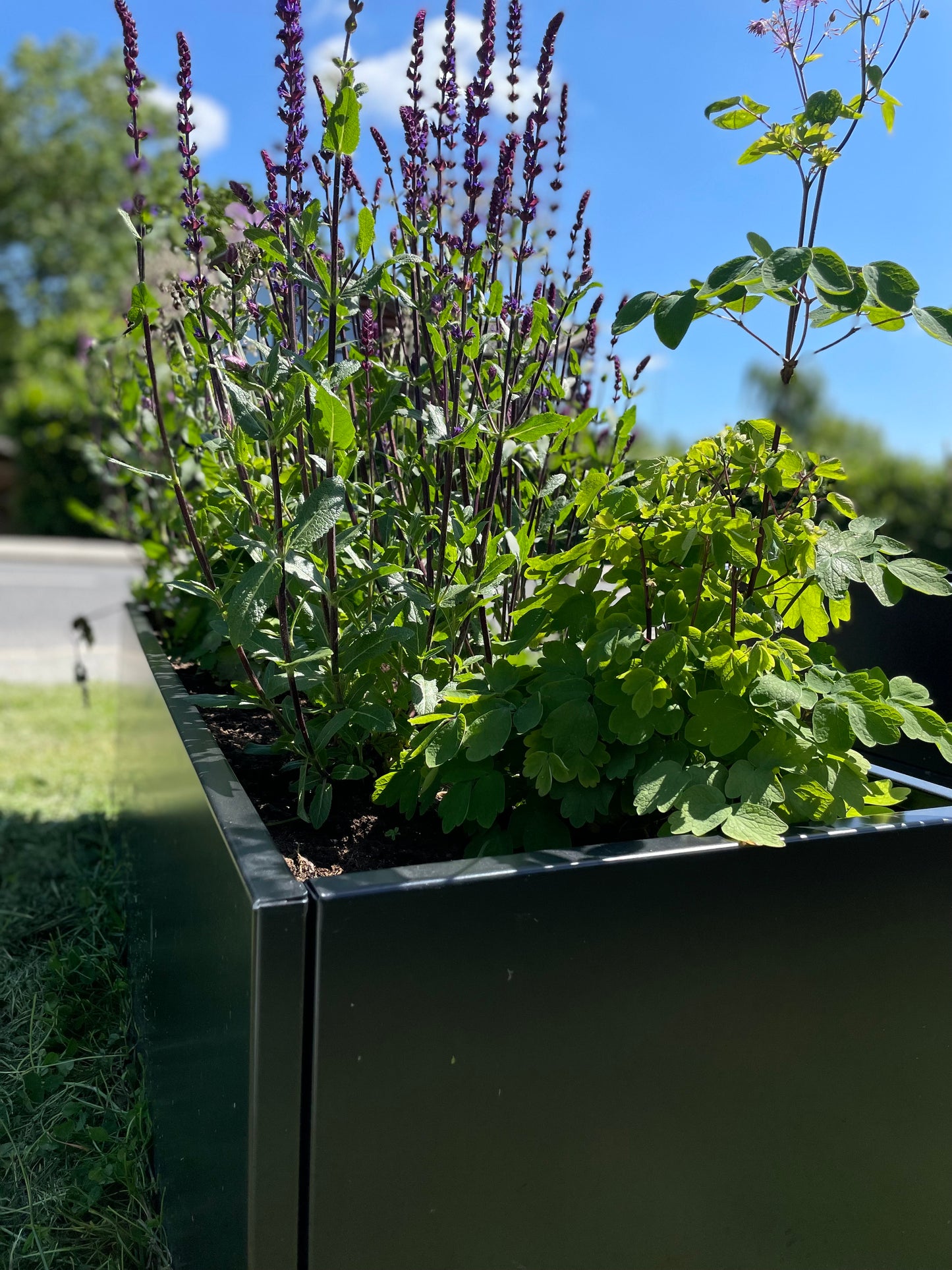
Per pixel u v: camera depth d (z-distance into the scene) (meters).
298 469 1.51
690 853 1.02
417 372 1.58
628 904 0.99
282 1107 0.88
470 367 1.54
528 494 1.77
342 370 1.20
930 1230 1.23
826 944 1.11
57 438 15.00
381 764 1.55
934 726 1.20
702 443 1.33
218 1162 1.01
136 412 2.92
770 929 1.07
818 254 1.02
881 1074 1.16
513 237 1.67
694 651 1.24
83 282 25.44
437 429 1.35
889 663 1.94
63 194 26.42
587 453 2.15
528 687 1.30
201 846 1.16
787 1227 1.13
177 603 2.77
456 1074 0.92
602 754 1.25
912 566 1.23
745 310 1.19
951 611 1.80
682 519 1.30
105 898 2.54
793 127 1.14
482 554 1.44
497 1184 0.95
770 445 1.28
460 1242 0.94
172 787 1.47
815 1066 1.12
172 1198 1.34
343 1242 0.89
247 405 1.17
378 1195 0.90
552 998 0.96
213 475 2.15
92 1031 1.94
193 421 2.42
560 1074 0.97
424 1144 0.92
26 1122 1.66
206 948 1.10
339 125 1.14
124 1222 1.42
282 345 1.48
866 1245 1.19
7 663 6.53
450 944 0.91
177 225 2.44
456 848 1.31
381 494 1.66
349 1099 0.88
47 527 15.71
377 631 1.30
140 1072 1.79
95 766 3.88
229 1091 0.96
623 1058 1.00
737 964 1.05
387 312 1.91
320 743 1.33
